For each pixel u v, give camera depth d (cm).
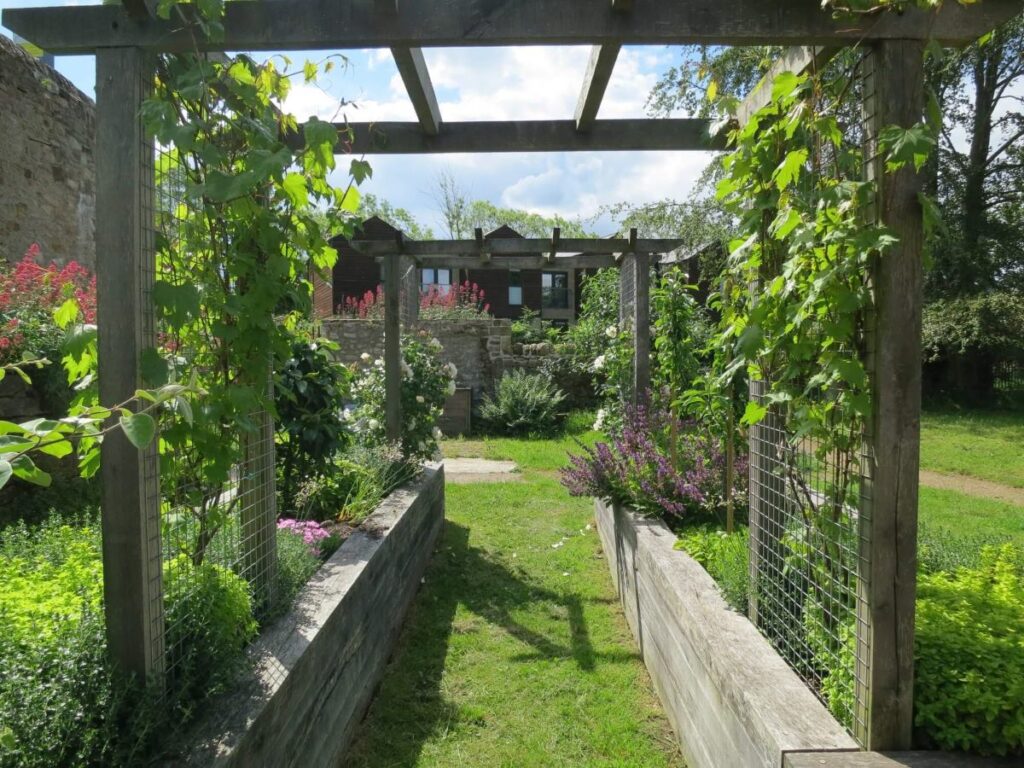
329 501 393
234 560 220
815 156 190
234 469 235
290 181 211
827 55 183
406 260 684
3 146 526
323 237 248
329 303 1806
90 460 180
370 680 297
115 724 150
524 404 1151
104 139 163
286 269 213
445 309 1454
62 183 598
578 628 379
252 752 166
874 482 159
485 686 313
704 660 225
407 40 174
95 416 130
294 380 386
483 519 616
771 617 224
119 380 163
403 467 491
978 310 1452
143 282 166
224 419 203
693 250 1313
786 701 179
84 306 396
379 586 316
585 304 1232
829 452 189
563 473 477
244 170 192
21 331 397
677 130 282
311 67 225
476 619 391
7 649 155
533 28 173
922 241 158
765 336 203
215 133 198
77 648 159
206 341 201
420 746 266
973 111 1568
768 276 215
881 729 158
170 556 189
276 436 387
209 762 150
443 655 344
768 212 213
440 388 586
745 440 405
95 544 239
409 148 288
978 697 158
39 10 164
